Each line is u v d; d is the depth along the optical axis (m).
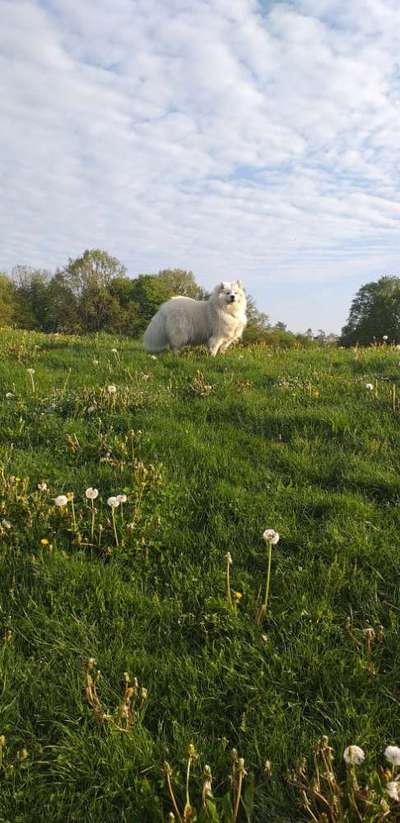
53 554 3.18
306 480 4.20
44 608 2.77
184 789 1.91
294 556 3.24
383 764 1.99
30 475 4.17
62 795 1.90
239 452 4.78
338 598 2.90
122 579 3.07
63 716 2.19
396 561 3.09
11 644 2.52
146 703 2.25
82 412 5.62
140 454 4.63
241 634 2.65
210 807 1.76
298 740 2.11
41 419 5.39
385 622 2.74
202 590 2.94
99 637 2.61
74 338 12.41
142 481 4.03
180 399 6.32
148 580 3.10
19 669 2.38
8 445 4.80
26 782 1.93
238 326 9.86
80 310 60.72
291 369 8.05
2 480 3.84
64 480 4.14
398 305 59.00
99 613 2.77
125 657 2.46
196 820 1.77
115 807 1.89
